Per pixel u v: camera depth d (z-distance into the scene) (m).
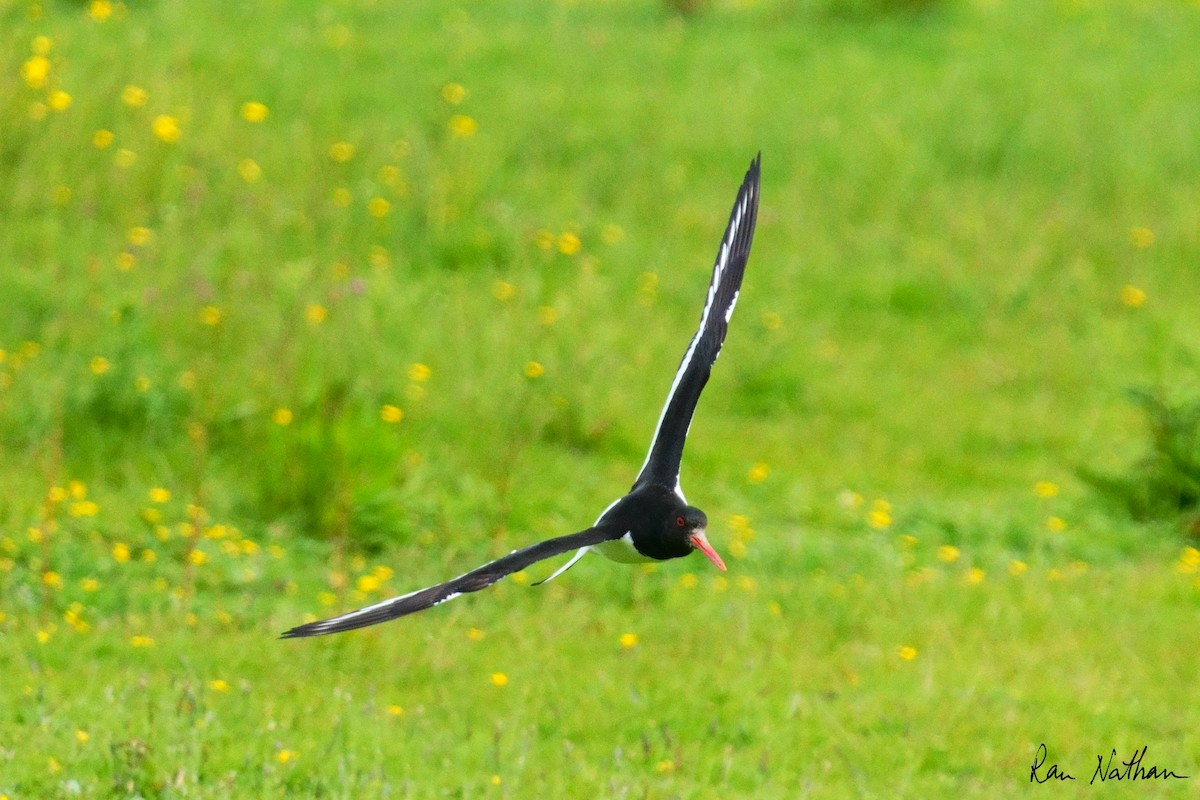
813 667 10.41
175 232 17.23
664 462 7.21
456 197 19.75
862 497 14.35
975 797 8.63
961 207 21.55
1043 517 13.75
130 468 12.99
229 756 8.30
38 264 16.25
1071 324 18.95
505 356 15.62
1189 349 17.73
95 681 9.23
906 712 9.72
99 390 13.66
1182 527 13.62
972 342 18.55
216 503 12.56
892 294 19.28
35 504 11.99
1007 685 10.19
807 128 23.28
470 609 11.20
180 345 14.95
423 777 8.37
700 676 10.10
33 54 19.14
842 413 16.47
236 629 10.49
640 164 21.80
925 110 24.31
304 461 12.56
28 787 7.82
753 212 7.82
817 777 8.84
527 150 21.78
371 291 16.70
